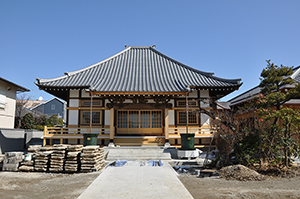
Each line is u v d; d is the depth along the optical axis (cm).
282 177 829
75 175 919
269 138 982
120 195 610
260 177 811
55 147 1005
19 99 3438
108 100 1596
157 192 635
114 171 921
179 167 1059
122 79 1689
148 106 1546
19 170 996
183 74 1823
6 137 1786
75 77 1708
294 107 1396
